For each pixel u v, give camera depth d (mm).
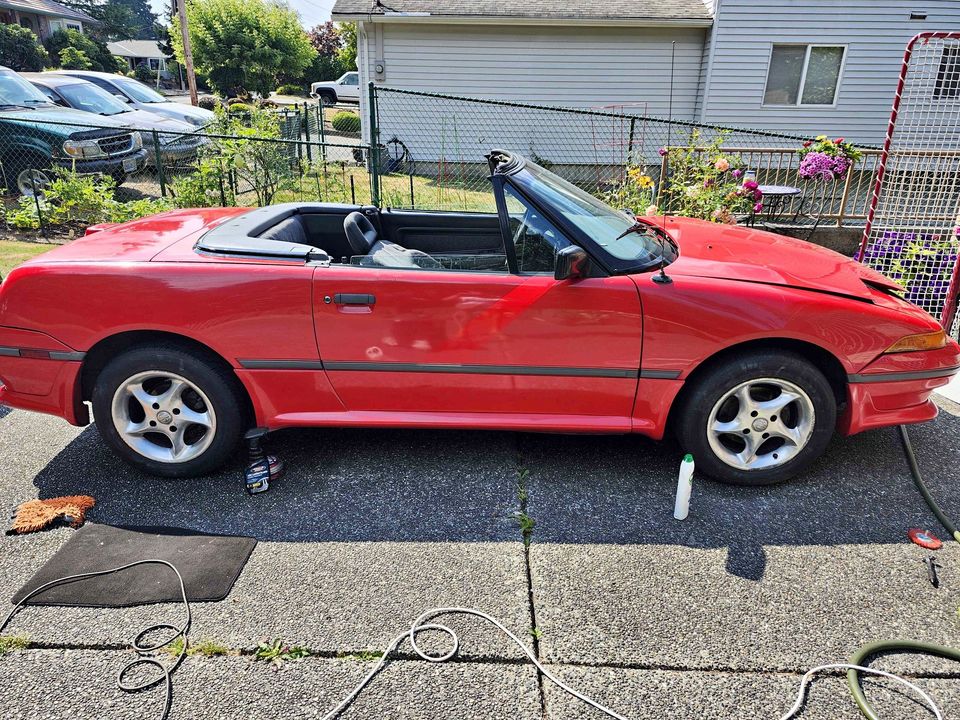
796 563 2607
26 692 2010
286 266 2895
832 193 7789
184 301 2828
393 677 2086
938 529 2834
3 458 3303
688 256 3158
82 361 2943
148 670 2096
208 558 2586
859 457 3393
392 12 12203
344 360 2945
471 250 4043
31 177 8797
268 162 8516
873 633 2275
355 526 2805
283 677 2080
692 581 2502
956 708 2004
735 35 12148
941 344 2998
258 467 3029
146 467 3098
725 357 2939
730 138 12680
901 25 11922
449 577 2508
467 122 13375
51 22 41375
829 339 2852
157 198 8617
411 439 3521
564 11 12391
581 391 2984
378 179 8031
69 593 2395
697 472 3225
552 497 3020
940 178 6000
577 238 2932
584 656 2166
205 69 29641
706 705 1998
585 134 13344
